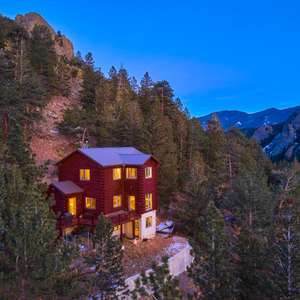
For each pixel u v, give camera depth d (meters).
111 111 65.38
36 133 56.28
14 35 76.19
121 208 39.72
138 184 39.41
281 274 19.16
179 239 40.47
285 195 46.38
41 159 50.22
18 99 48.44
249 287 20.86
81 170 38.44
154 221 41.22
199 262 19.64
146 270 30.53
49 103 67.19
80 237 34.53
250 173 50.28
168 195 48.81
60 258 17.06
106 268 21.69
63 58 87.94
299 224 19.75
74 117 58.53
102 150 41.12
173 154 52.03
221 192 52.69
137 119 56.75
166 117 65.06
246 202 42.91
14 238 16.03
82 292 18.98
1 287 15.11
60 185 37.09
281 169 69.12
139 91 81.62
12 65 59.03
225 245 19.91
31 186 20.56
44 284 15.63
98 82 76.50
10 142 30.56
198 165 51.34
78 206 37.78
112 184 38.47
